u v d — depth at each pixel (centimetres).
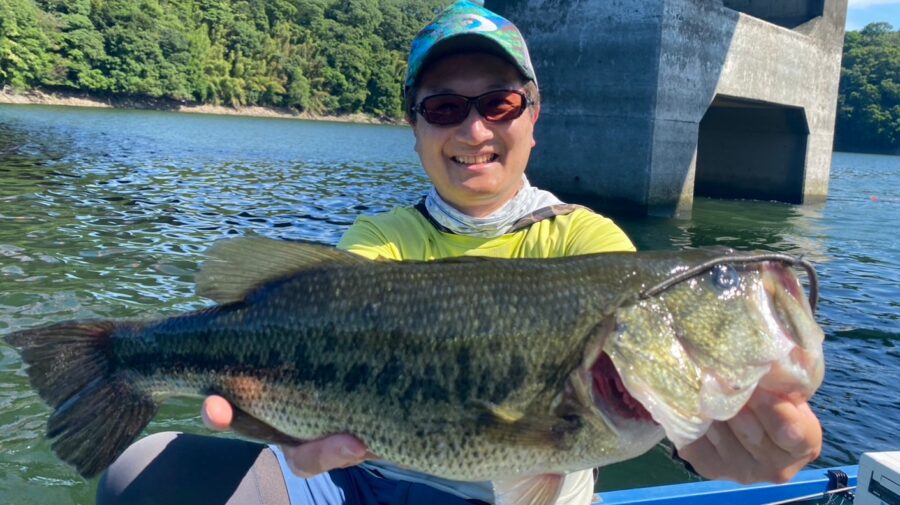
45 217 361
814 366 61
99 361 74
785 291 64
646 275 65
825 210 598
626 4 471
